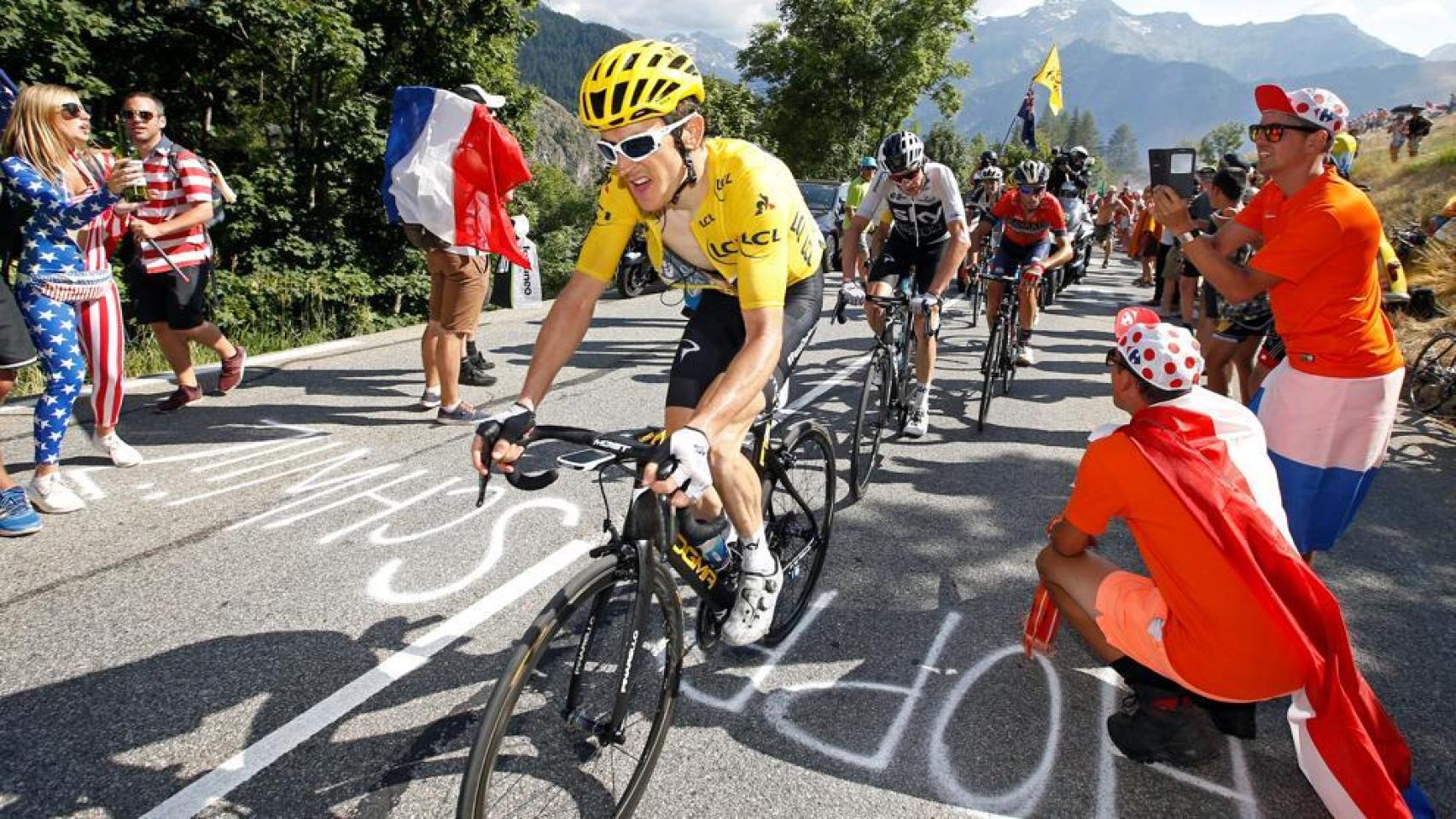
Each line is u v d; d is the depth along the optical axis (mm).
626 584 2113
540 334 2311
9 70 10289
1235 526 2055
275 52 13344
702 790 2221
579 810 2109
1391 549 3869
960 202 4574
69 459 4238
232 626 2842
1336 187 2846
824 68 32406
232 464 4273
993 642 2969
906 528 3895
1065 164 11672
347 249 13820
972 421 5652
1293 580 2062
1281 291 3018
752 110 30328
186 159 4609
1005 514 4105
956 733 2484
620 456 1900
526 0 16750
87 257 3760
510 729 2350
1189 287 9086
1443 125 37906
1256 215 3197
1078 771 2348
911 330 5156
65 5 10312
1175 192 3098
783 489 2938
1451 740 2525
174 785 2139
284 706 2447
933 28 32625
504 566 3320
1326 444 2992
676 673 2186
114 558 3268
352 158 13805
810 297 2664
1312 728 2062
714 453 2236
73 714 2375
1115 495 2221
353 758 2256
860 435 4164
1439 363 6492
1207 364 5184
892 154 4418
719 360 2473
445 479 4176
